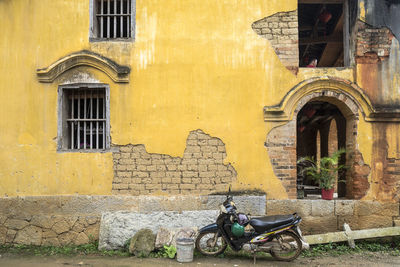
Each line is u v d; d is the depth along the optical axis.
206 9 6.65
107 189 6.51
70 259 5.74
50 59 6.64
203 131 6.52
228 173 6.47
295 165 6.43
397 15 6.55
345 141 7.14
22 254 6.02
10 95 6.62
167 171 6.51
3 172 6.56
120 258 5.78
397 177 6.38
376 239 6.38
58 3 6.71
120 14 6.72
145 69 6.61
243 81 6.54
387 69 6.48
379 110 6.33
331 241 6.13
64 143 6.64
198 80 6.57
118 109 6.57
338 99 6.43
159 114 6.56
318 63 10.12
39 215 6.49
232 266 5.36
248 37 6.60
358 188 6.43
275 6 6.61
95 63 6.55
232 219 5.45
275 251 5.48
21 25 6.70
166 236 6.04
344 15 6.91
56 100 6.60
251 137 6.47
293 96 6.42
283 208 6.36
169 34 6.64
